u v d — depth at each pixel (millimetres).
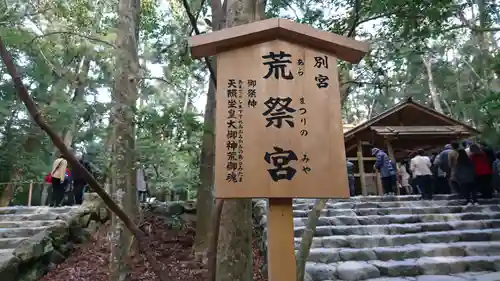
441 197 7734
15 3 2996
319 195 1929
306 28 2129
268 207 1988
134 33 4223
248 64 2123
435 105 15789
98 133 4016
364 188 9688
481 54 11031
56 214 6582
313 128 2039
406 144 11836
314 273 4785
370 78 4867
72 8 5605
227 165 1966
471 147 7453
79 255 5863
